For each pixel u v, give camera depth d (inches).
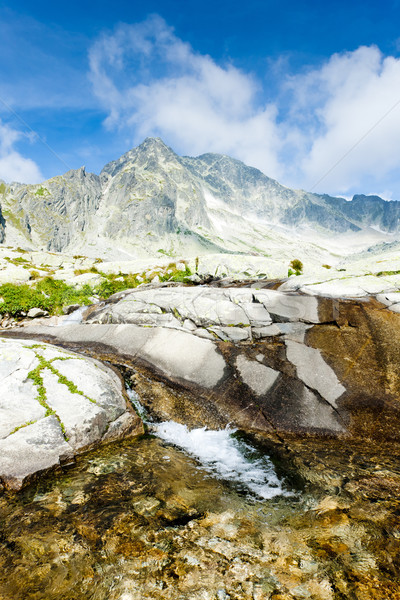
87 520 216.7
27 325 825.5
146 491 254.7
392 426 353.4
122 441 334.0
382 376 412.2
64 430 301.6
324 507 236.2
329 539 202.7
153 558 187.3
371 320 503.2
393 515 221.9
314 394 404.8
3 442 267.9
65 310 916.0
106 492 249.1
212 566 182.2
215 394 432.5
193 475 284.5
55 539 198.5
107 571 177.3
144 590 166.4
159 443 341.1
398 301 533.6
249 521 222.7
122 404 365.7
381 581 170.1
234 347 510.9
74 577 172.9
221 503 243.6
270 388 424.8
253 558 188.5
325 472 285.4
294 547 197.0
